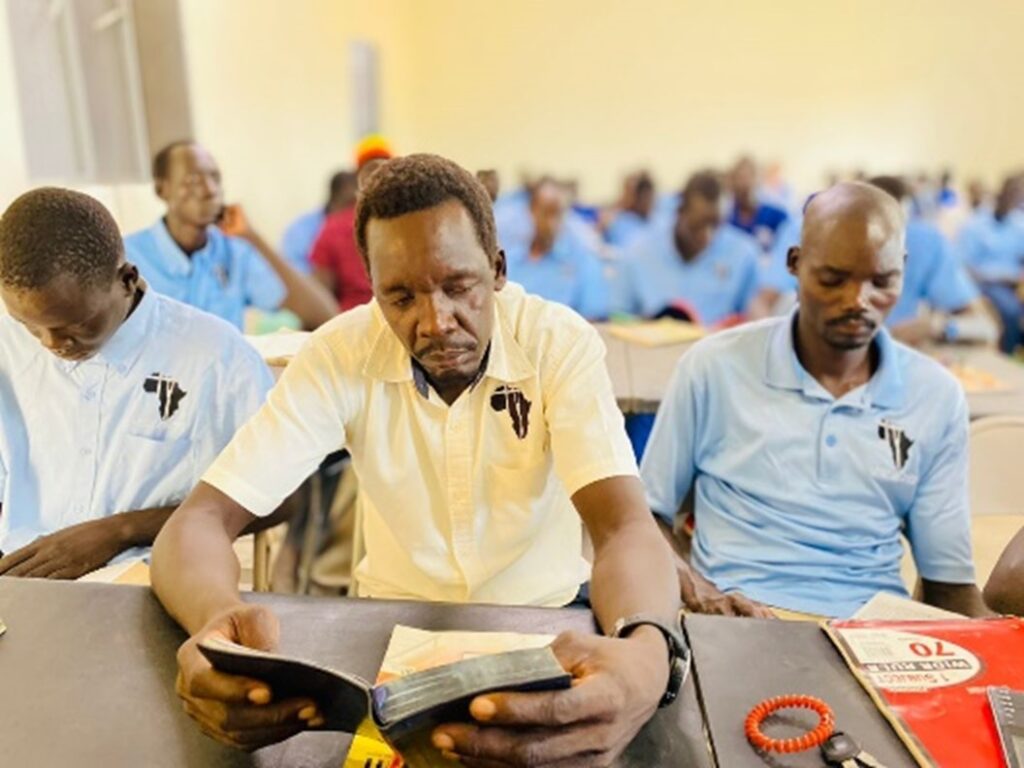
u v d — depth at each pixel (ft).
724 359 4.48
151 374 4.10
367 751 1.98
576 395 3.08
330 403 3.18
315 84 14.57
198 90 10.35
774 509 4.36
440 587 3.43
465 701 1.74
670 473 4.59
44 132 7.91
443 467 3.24
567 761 1.82
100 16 8.86
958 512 4.25
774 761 1.92
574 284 11.10
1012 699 2.06
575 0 20.97
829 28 20.30
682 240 11.10
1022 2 19.40
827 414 4.26
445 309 2.61
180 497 4.24
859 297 3.96
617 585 2.44
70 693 2.19
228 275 7.70
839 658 2.29
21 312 3.48
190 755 1.98
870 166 20.84
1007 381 6.25
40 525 4.23
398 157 2.75
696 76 21.08
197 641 2.08
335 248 9.98
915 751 1.91
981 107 20.18
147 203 9.49
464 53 21.39
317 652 2.31
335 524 7.22
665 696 2.12
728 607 3.70
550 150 21.88
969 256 15.52
